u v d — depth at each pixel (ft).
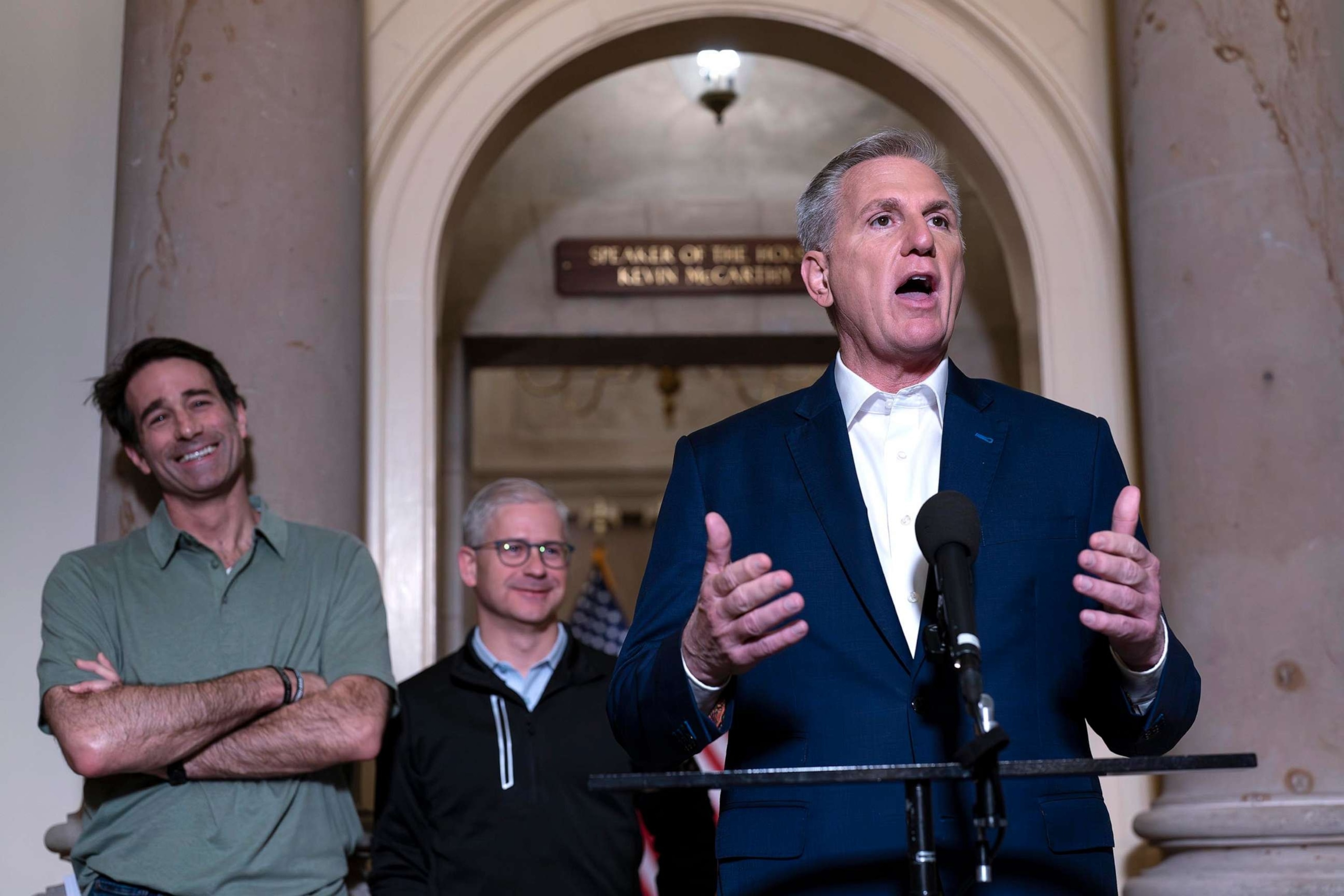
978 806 4.77
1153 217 12.72
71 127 14.51
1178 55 12.74
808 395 7.22
